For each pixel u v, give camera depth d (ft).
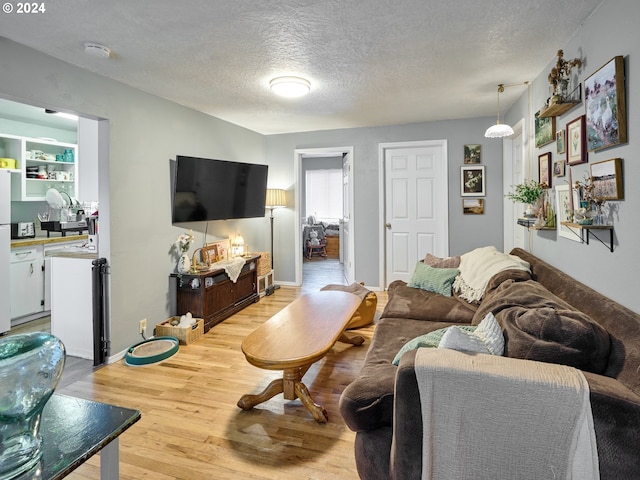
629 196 5.43
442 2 6.40
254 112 13.74
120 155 10.07
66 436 3.43
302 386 7.38
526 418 3.84
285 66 9.23
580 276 7.25
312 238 28.07
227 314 13.41
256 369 9.30
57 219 14.80
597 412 3.66
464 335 4.70
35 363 3.00
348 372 9.01
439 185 16.14
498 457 3.96
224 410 7.41
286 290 17.80
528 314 5.03
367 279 17.17
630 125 5.40
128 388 8.36
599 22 6.41
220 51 8.27
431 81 10.52
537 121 10.09
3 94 7.47
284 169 18.10
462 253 15.72
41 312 13.56
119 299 10.07
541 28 7.38
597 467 3.65
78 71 8.93
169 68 9.21
